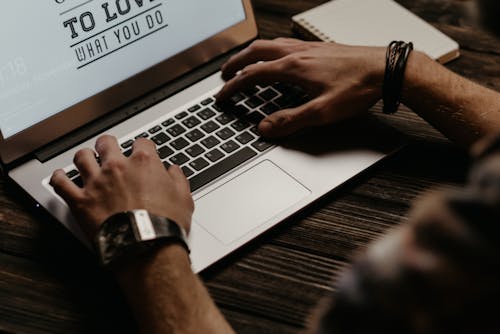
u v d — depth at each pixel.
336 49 0.94
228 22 1.01
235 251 0.76
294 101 0.94
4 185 0.85
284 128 0.87
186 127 0.90
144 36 0.93
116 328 0.70
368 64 0.90
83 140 0.88
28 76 0.84
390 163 0.88
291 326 0.71
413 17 1.09
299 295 0.74
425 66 0.89
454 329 0.40
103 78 0.90
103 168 0.77
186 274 0.68
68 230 0.77
